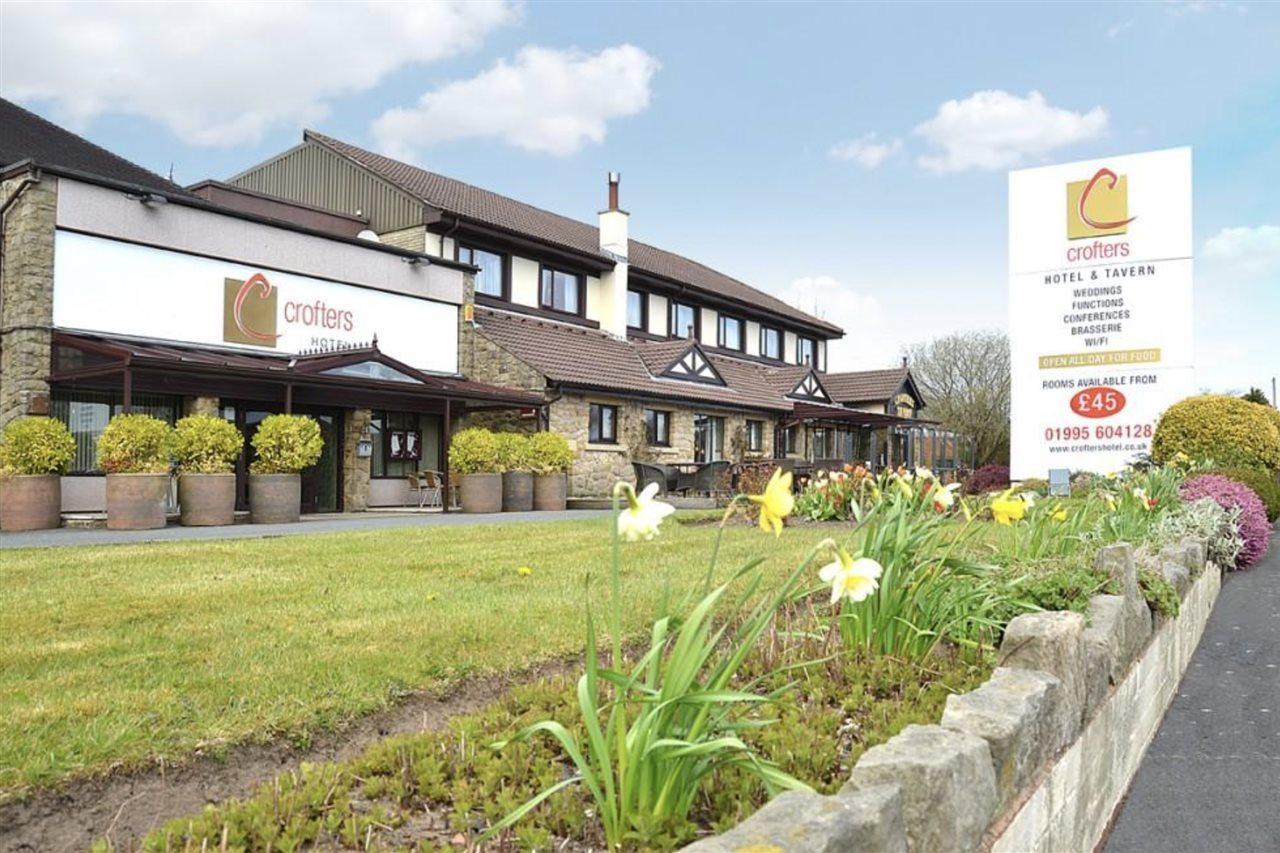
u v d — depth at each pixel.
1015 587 4.89
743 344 33.25
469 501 16.36
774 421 28.58
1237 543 11.16
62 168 13.77
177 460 13.21
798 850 1.75
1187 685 6.68
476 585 7.04
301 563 8.21
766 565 8.23
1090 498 9.15
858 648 4.28
